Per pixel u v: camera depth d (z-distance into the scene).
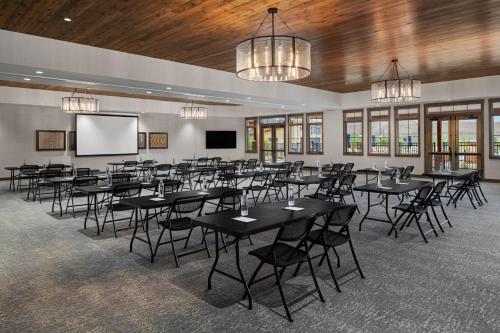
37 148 12.56
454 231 5.20
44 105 11.20
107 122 13.91
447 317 2.70
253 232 2.88
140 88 8.02
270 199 8.10
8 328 2.59
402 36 5.79
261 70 4.55
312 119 15.04
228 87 8.77
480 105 10.66
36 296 3.13
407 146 12.27
